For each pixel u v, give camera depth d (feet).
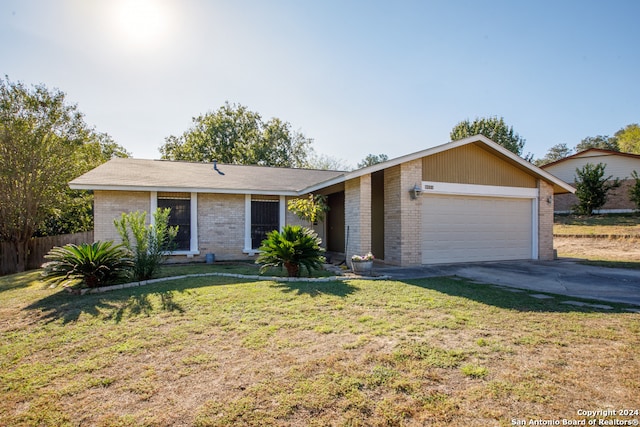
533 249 42.04
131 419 8.79
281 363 11.63
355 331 14.52
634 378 10.21
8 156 48.26
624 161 78.54
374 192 39.83
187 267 34.94
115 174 39.01
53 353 13.28
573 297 20.84
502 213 40.57
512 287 24.09
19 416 9.07
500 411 8.68
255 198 42.80
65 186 54.34
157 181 38.40
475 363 11.33
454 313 17.07
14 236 49.11
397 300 19.75
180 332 14.96
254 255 42.22
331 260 40.78
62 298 22.08
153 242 28.32
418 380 10.27
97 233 36.52
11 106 49.26
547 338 13.51
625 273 30.58
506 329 14.62
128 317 17.24
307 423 8.40
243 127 116.16
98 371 11.59
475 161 38.50
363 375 10.59
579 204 75.05
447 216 37.40
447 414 8.60
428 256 36.22
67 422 8.79
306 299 20.06
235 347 13.17
